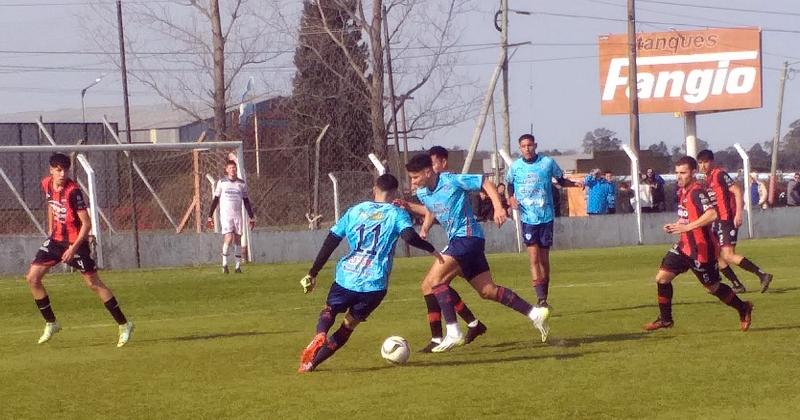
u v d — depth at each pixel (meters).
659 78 63.84
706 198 11.95
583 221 30.80
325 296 18.16
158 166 30.95
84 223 12.18
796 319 13.39
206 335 13.20
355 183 30.84
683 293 17.05
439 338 11.39
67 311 16.64
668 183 42.78
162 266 24.67
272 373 10.13
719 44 62.56
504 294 11.31
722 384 9.08
